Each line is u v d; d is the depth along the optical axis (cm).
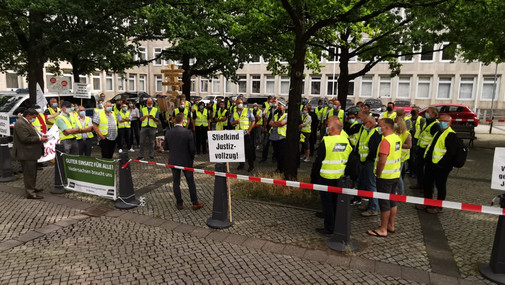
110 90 3944
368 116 612
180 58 1872
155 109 1130
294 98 772
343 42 1361
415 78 3509
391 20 1278
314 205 658
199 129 1229
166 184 814
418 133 841
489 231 554
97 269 427
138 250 479
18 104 1279
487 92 3256
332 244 485
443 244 504
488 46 1357
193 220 589
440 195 640
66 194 732
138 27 1398
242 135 545
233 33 1600
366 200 709
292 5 793
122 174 645
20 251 474
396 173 525
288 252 473
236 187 778
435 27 1216
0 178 835
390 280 406
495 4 1062
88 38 1232
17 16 1236
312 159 1161
